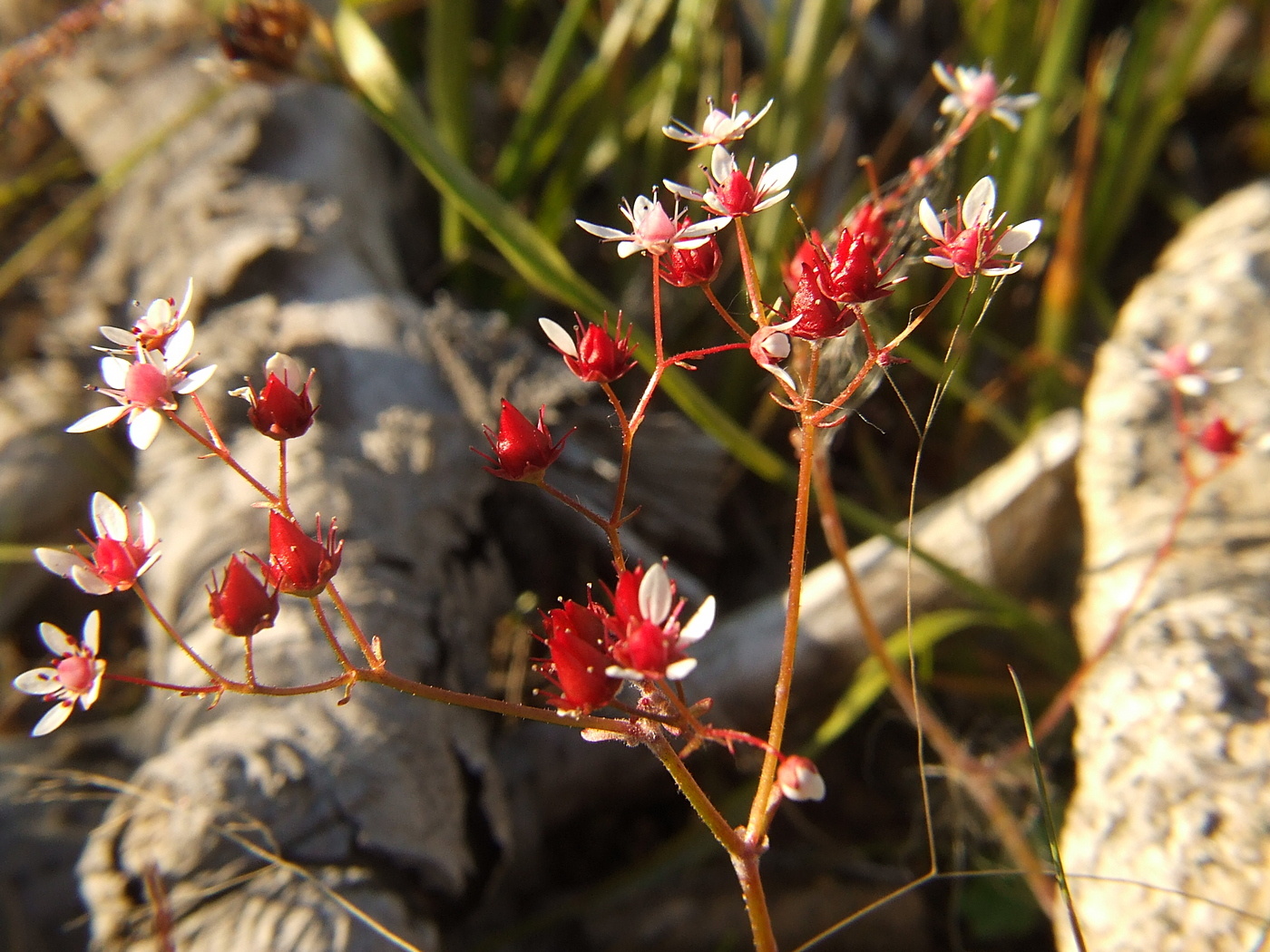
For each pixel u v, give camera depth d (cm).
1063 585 13
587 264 17
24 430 15
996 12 15
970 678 13
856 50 16
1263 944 8
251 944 9
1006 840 9
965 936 11
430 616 11
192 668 11
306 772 10
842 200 16
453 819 10
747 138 16
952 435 15
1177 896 9
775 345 6
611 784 12
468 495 13
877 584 12
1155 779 9
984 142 14
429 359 13
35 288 18
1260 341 12
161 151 17
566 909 11
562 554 13
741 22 18
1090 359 16
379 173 18
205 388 13
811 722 13
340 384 13
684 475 14
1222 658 10
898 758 13
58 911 10
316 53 12
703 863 12
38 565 15
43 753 12
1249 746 9
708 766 12
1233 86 18
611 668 6
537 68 20
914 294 15
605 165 17
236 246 15
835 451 15
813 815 12
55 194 19
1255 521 11
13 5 18
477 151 18
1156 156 18
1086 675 10
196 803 9
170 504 13
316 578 6
